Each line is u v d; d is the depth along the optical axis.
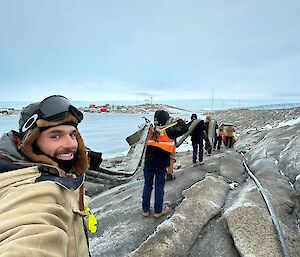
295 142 9.27
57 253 1.09
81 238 1.42
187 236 4.47
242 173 8.82
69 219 1.28
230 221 4.46
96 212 6.73
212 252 4.08
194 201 5.50
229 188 6.94
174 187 7.41
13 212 1.09
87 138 24.11
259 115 34.69
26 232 1.03
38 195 1.16
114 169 12.30
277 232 4.14
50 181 1.24
